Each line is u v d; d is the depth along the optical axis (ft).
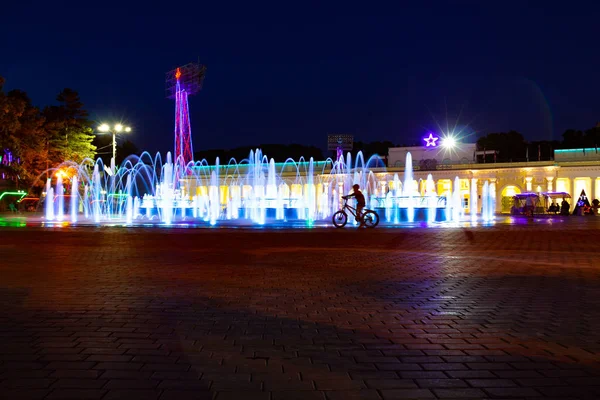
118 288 26.58
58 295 24.68
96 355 15.37
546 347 16.19
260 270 33.14
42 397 12.12
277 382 13.19
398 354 15.51
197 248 47.14
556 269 33.53
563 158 231.30
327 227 79.71
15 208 176.86
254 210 117.50
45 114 202.69
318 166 265.54
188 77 173.37
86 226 83.05
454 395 12.34
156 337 17.37
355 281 28.89
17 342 16.67
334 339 17.17
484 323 19.33
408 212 105.91
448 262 37.09
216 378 13.46
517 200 178.09
